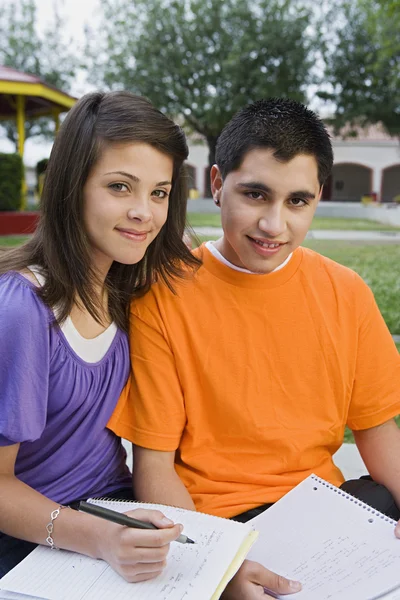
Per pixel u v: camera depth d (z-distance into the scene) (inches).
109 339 56.3
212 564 43.9
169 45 767.7
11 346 47.6
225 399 57.1
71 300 51.6
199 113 761.0
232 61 716.0
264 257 55.5
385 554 48.5
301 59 740.7
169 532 41.7
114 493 58.3
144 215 51.1
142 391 57.0
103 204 50.8
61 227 52.0
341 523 52.1
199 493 57.2
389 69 660.1
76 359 52.2
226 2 760.3
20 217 399.5
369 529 51.4
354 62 762.2
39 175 471.2
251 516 55.4
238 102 735.1
